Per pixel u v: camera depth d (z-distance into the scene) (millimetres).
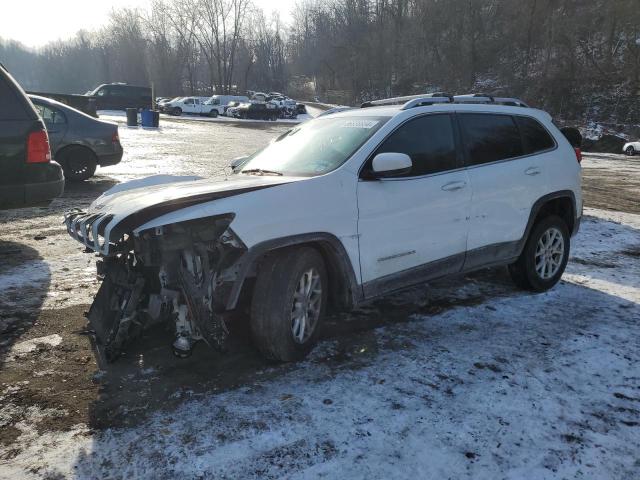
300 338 3559
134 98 46500
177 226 3209
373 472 2502
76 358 3592
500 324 4277
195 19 85625
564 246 5230
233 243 3143
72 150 10539
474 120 4633
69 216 3672
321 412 2975
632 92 43875
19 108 5676
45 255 5980
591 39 50062
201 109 50500
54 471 2484
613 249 7004
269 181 3574
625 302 4863
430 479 2461
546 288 5121
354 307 3785
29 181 5746
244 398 3109
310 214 3443
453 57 62656
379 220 3807
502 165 4684
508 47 57531
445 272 4348
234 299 3221
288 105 55938
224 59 87625
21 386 3221
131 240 3330
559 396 3182
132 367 3467
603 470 2545
